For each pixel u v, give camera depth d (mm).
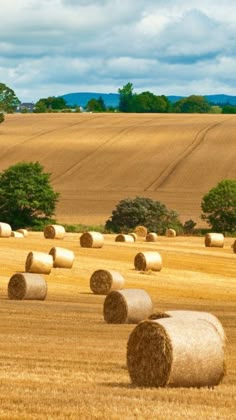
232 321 69000
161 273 113562
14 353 46812
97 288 90188
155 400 33188
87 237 139750
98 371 41000
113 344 51656
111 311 64250
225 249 152500
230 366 43938
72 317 67062
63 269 108812
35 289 80562
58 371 40750
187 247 154125
